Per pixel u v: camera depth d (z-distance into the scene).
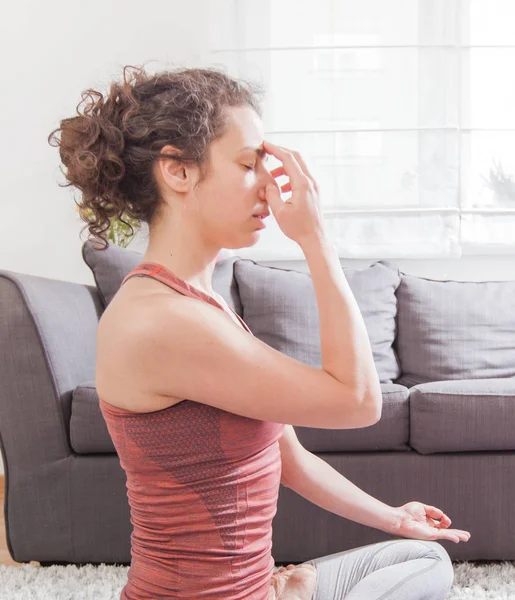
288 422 1.01
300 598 1.21
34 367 2.42
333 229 3.78
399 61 3.73
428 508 1.47
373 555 1.33
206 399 0.99
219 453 1.01
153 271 1.04
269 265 3.83
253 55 3.75
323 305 1.04
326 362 1.03
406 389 2.52
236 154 1.04
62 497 2.44
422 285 3.22
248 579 1.04
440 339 3.10
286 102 3.76
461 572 2.33
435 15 3.71
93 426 2.41
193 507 1.02
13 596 2.16
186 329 0.97
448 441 2.41
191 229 1.06
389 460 2.44
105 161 1.06
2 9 3.81
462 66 3.76
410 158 3.75
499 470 2.42
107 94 1.14
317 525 2.42
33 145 3.84
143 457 1.02
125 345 0.99
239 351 0.98
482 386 2.47
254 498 1.05
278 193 1.07
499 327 3.13
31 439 2.44
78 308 2.75
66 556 2.45
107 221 1.11
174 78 1.06
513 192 3.77
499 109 3.76
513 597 2.11
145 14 3.80
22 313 2.42
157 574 1.03
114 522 2.43
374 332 3.11
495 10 3.73
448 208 3.74
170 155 1.02
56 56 3.82
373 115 3.76
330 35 3.73
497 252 3.79
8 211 3.85
